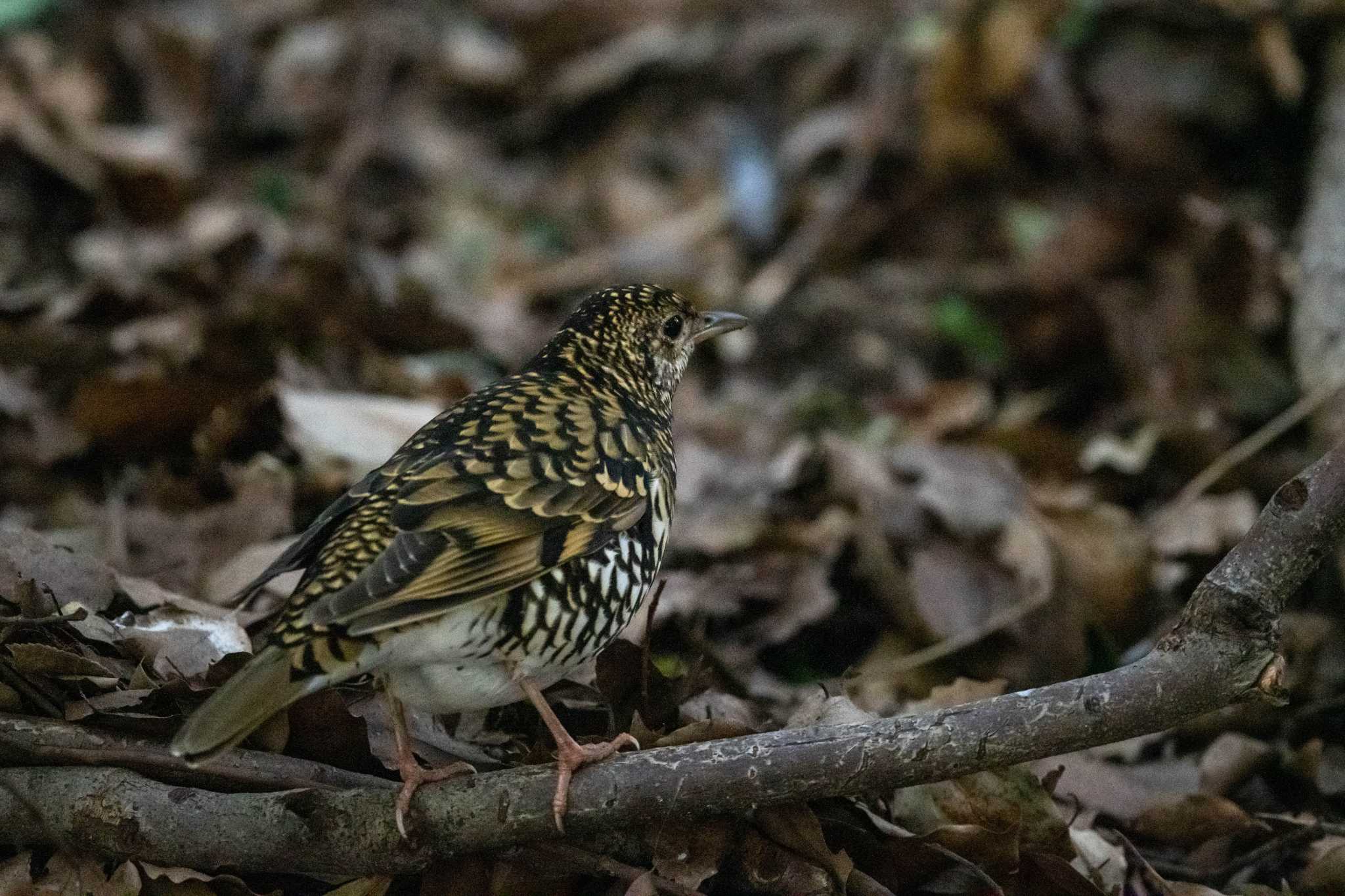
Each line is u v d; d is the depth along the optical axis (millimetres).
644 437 7578
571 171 19469
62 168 15227
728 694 9266
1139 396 14211
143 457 11352
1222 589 6574
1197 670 6594
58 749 7250
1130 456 13117
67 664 7461
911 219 17297
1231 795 9281
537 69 20500
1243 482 12523
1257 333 14188
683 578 10984
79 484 11141
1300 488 6539
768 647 10852
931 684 10273
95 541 10125
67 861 7184
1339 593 10938
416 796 6945
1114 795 8984
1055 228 16312
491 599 6797
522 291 17000
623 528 7168
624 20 20766
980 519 11031
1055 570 10430
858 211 17438
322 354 13086
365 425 11375
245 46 19078
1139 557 10938
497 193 19000
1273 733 9750
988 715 6734
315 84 19297
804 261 17031
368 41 19844
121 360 12336
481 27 20828
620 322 8320
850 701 7859
